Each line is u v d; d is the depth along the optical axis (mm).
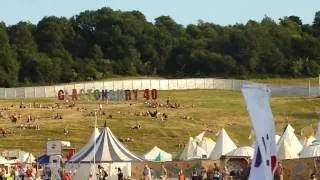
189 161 98125
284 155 96062
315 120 187500
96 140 90062
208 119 189000
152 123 178750
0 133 165375
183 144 162000
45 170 94625
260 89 32875
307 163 83625
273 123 32969
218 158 104375
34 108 195625
